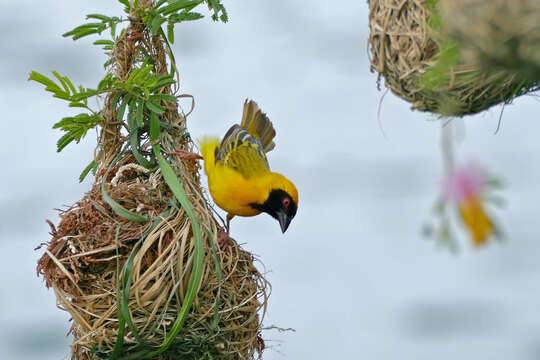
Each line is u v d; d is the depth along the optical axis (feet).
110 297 22.95
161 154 25.13
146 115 25.53
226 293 23.95
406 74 19.33
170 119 25.67
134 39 25.23
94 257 23.00
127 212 23.30
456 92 18.24
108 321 22.90
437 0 18.28
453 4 13.60
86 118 25.05
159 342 22.91
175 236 23.12
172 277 22.66
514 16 12.93
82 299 23.11
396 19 19.65
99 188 24.67
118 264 22.90
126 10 25.30
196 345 23.18
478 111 19.48
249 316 24.75
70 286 23.29
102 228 23.31
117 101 25.03
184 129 25.88
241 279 24.72
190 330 23.07
